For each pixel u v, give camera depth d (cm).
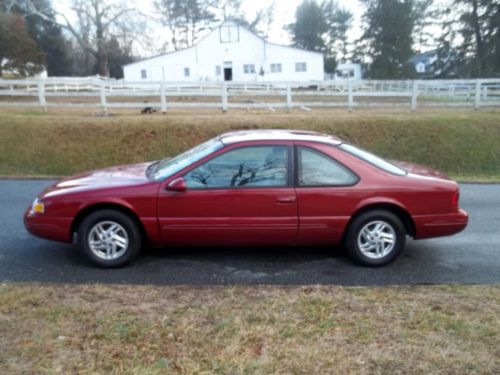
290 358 278
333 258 488
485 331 313
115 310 341
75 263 464
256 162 450
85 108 1599
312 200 447
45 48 4606
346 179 454
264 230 450
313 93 1653
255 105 1568
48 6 3650
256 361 274
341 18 6569
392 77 5109
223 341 297
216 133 1264
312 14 6488
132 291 382
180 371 263
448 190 462
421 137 1280
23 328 311
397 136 1286
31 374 259
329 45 6631
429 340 301
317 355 281
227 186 445
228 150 448
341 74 5697
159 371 263
